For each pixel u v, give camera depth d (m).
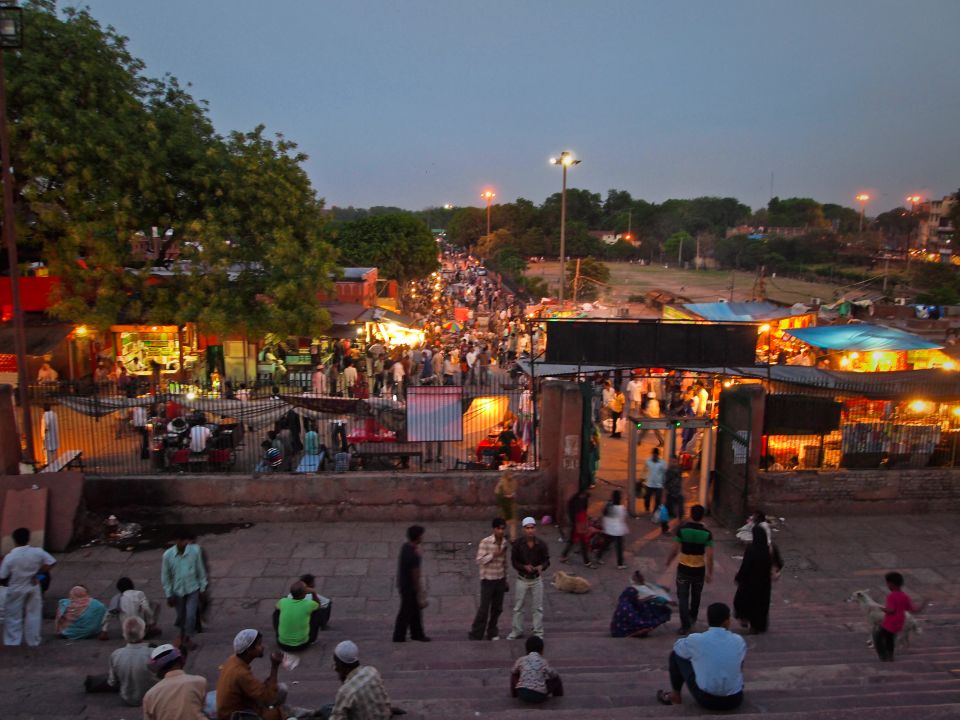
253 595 12.13
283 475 15.05
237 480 14.94
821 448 15.77
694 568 10.06
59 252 21.38
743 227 132.75
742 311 29.62
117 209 21.03
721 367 15.98
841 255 88.44
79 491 14.06
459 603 12.04
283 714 6.68
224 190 23.12
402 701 7.41
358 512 15.13
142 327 25.83
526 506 15.35
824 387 15.49
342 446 16.67
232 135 24.22
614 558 13.70
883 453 15.86
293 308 22.89
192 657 9.41
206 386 20.86
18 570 9.59
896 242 107.44
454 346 33.88
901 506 15.83
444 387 16.25
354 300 33.84
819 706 6.82
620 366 15.97
